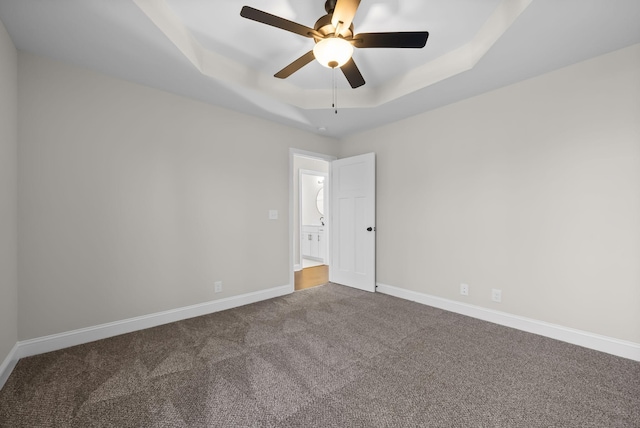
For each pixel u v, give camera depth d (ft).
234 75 8.30
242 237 10.50
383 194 11.93
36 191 6.66
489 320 8.77
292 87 9.80
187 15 6.33
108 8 5.15
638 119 6.33
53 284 6.89
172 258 8.80
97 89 7.50
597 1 4.96
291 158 12.06
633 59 6.36
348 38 5.46
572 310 7.28
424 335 7.79
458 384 5.54
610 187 6.70
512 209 8.30
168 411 4.77
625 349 6.51
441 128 9.97
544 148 7.69
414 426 4.45
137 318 8.13
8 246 5.94
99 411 4.75
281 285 11.72
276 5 6.07
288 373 5.92
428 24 6.66
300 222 17.38
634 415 4.67
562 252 7.42
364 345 7.20
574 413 4.73
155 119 8.48
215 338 7.60
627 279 6.52
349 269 13.02
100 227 7.54
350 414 4.71
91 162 7.39
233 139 10.24
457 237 9.57
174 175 8.85
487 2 5.95
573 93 7.19
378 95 9.80
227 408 4.85
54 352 6.76
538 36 6.00
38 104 6.68
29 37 6.00
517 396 5.17
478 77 7.84
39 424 4.46
